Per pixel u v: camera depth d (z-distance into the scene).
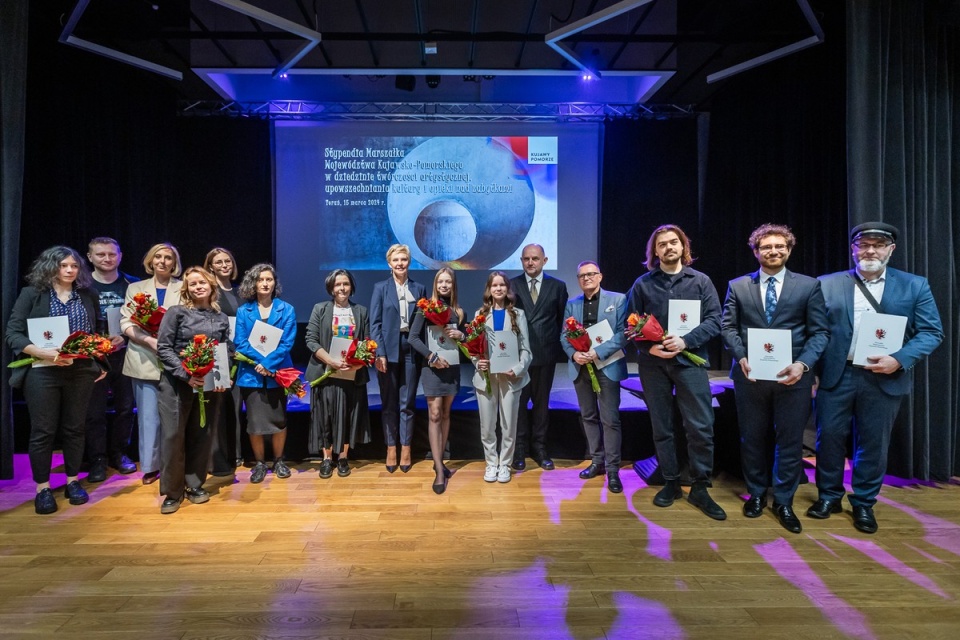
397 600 1.95
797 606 1.91
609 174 7.05
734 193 6.43
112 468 3.46
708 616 1.86
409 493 3.02
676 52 5.93
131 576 2.11
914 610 1.89
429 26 5.93
